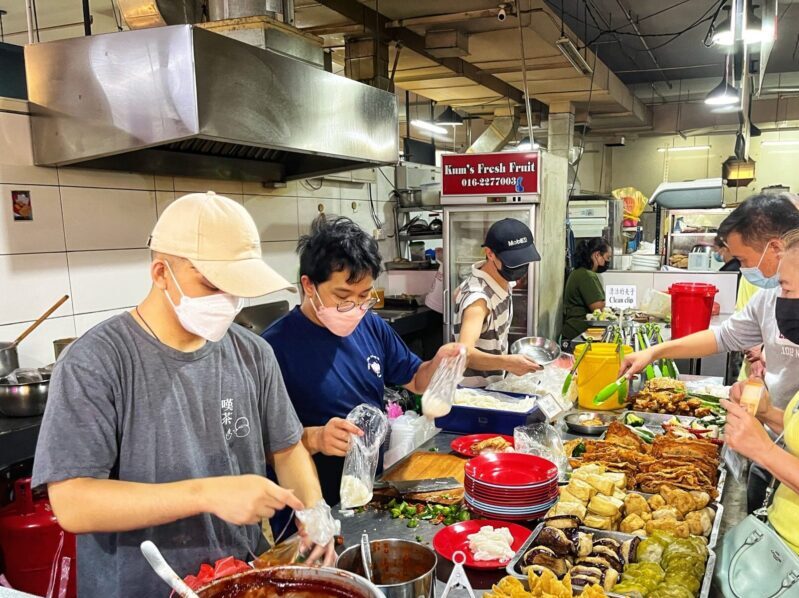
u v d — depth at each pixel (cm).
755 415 155
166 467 123
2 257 266
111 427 117
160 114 241
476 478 159
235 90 254
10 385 228
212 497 110
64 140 264
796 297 147
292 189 442
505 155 414
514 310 428
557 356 275
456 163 429
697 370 431
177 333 127
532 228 416
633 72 972
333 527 125
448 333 452
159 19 270
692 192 688
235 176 373
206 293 121
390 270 555
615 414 240
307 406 192
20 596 101
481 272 282
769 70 966
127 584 121
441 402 183
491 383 267
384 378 222
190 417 127
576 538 136
